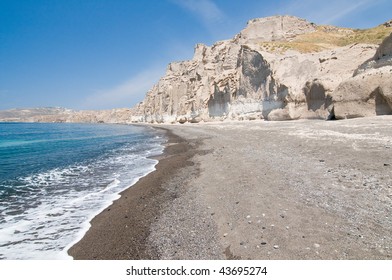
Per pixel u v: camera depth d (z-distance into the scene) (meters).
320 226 6.38
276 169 11.79
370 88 25.59
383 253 5.11
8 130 87.75
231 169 13.32
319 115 33.44
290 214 7.21
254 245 6.00
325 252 5.37
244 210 7.96
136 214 9.16
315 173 10.35
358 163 10.62
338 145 14.22
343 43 65.88
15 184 14.38
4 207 10.70
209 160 16.98
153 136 46.50
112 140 42.94
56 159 23.27
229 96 62.50
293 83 41.06
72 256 6.75
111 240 7.41
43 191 12.98
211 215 8.09
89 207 10.48
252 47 56.12
